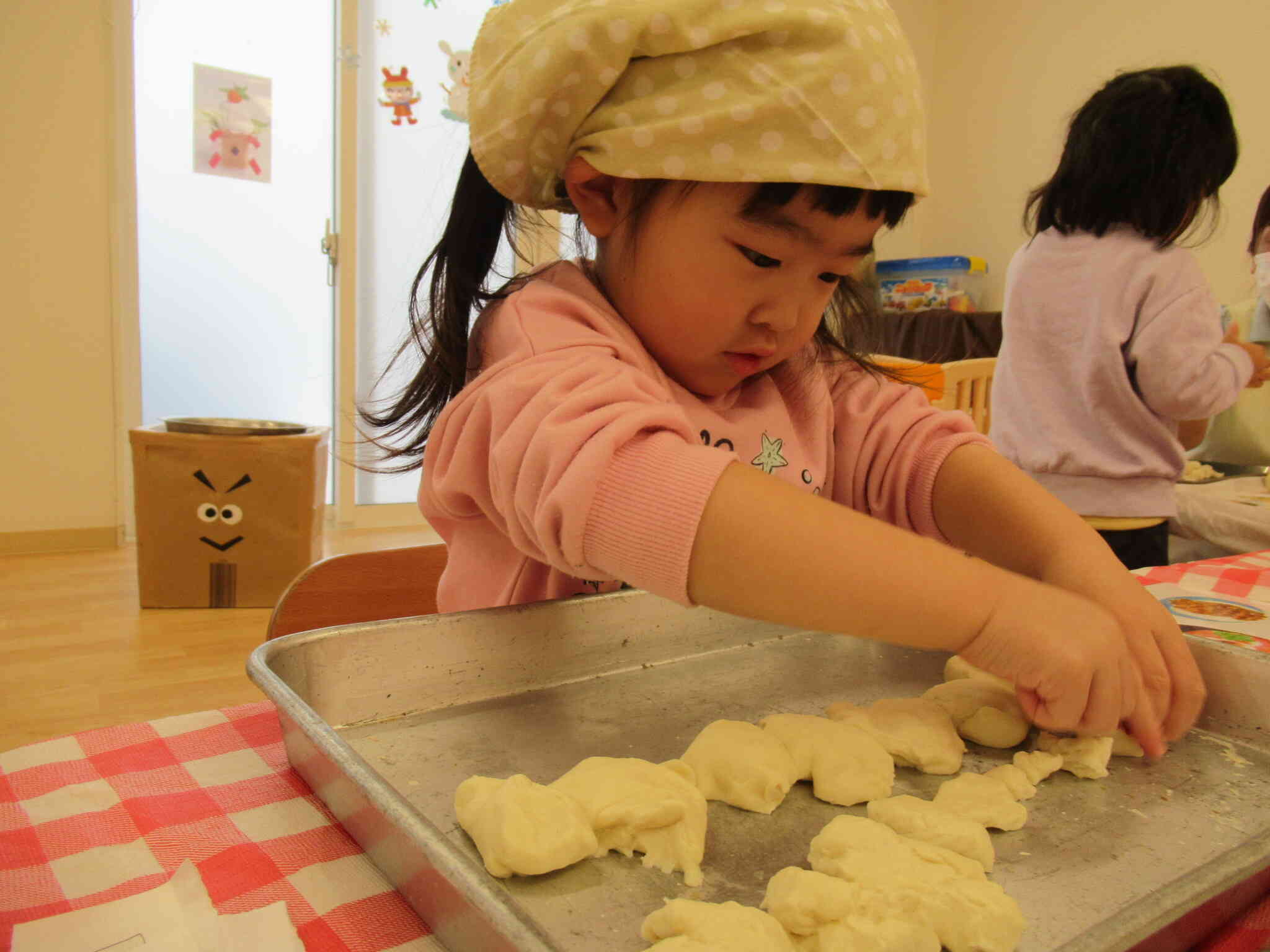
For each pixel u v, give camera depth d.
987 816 0.42
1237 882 0.33
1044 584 0.48
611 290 0.58
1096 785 0.47
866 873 0.35
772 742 0.45
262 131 2.65
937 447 0.72
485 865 0.36
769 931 0.31
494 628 0.53
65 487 2.47
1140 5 2.80
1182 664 0.52
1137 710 0.49
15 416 2.39
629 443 0.44
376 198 2.79
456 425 0.53
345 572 0.75
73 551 2.48
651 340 0.58
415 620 0.51
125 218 2.48
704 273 0.51
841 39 0.45
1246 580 0.88
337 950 0.31
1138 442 1.23
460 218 0.64
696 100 0.47
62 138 2.35
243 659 1.73
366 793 0.34
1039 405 1.29
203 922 0.32
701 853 0.37
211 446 1.97
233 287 2.68
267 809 0.40
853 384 0.80
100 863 0.36
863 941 0.31
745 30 0.46
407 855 0.33
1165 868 0.40
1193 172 1.15
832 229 0.48
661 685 0.57
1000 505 0.65
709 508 0.41
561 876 0.36
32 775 0.43
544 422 0.44
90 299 2.43
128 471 2.56
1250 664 0.52
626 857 0.37
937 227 3.51
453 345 0.64
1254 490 1.58
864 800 0.44
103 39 2.36
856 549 0.41
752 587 0.41
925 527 0.73
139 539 1.99
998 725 0.51
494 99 0.54
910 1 3.39
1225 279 2.55
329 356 2.84
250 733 0.48
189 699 1.54
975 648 0.44
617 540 0.42
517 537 0.47
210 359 2.69
